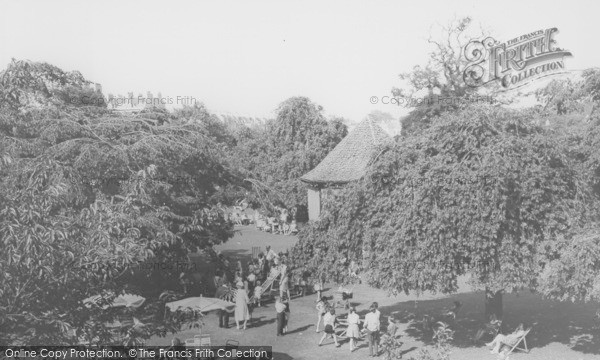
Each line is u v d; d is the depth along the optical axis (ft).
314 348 66.64
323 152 174.40
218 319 79.92
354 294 94.53
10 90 56.90
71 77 71.10
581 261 55.01
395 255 62.90
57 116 67.00
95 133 70.03
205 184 94.53
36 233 28.17
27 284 30.45
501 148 60.75
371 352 63.62
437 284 60.85
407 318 78.84
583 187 64.90
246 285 84.84
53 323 30.66
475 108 65.92
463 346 65.36
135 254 35.60
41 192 31.45
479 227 58.34
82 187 48.88
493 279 58.90
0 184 32.09
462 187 60.03
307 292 95.81
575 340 65.41
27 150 56.39
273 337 71.26
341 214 71.41
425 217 61.31
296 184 169.78
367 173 71.00
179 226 75.20
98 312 34.47
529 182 59.93
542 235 61.36
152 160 69.36
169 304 64.03
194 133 87.30
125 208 36.73
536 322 73.97
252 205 106.73
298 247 75.05
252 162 180.75
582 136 73.82
